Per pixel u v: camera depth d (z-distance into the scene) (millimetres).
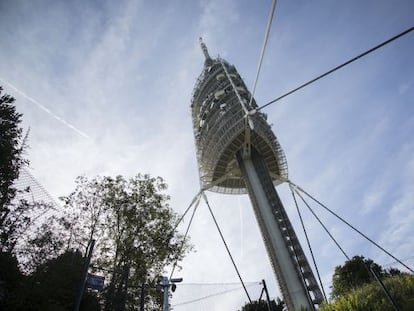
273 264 35406
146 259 21250
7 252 15812
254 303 28984
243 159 48312
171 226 23719
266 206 39938
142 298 16375
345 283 32406
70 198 20906
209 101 56531
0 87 19094
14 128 18000
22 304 12625
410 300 13164
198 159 55375
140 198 22969
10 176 16750
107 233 21594
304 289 31672
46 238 18172
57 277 15484
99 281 12242
